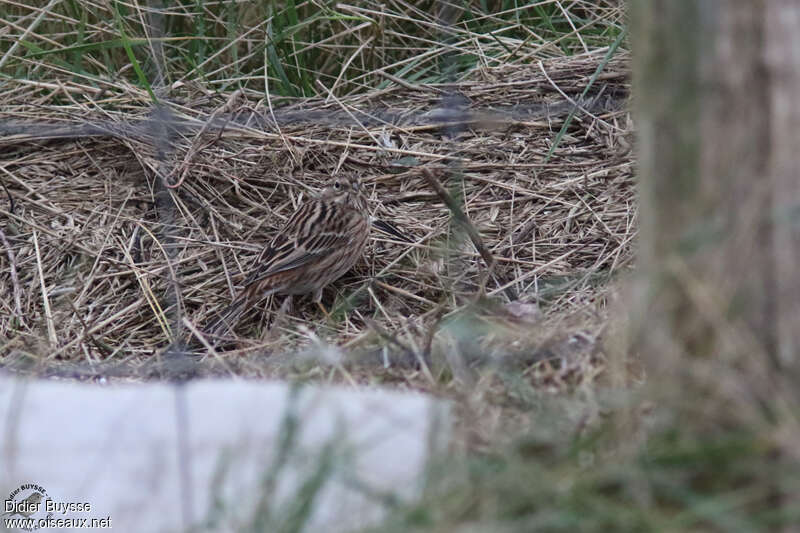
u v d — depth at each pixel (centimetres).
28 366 895
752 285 594
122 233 1133
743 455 565
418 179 1208
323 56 1461
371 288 1066
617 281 884
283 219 1159
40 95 1363
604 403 655
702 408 593
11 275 1070
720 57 587
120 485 647
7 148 1234
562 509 559
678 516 550
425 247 1102
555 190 1166
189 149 1216
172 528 612
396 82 1352
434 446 619
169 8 1405
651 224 636
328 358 819
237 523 588
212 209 1152
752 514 561
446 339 835
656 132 624
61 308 1036
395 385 782
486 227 1123
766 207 587
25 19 1384
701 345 606
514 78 1340
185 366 881
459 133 1262
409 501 580
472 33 1398
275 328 1020
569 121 1192
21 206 1162
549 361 752
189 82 1354
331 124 1282
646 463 577
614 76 1289
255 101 1366
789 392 587
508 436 644
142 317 1032
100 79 1331
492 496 567
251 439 669
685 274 605
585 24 1434
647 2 621
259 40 1436
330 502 607
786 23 572
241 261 1113
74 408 717
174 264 1091
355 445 632
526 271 1055
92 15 1438
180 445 671
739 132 589
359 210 1095
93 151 1234
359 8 1389
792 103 577
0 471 658
